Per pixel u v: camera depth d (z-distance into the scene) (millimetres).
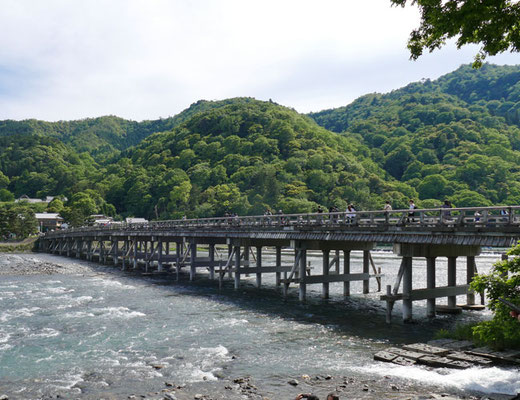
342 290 45812
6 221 134750
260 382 18906
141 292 44531
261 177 175750
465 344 22078
